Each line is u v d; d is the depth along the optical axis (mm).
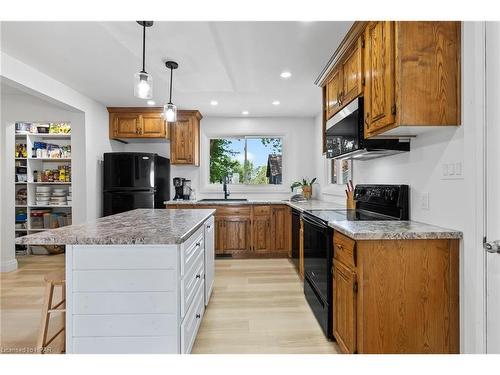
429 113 1536
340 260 1801
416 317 1522
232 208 4195
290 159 4863
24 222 4398
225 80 2873
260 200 4680
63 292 1882
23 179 4363
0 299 2707
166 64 2439
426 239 1522
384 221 1929
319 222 2158
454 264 1535
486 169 1399
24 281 3184
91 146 3889
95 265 1419
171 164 4496
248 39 2092
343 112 2262
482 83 1404
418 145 1896
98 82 3230
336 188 3766
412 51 1531
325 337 2025
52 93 3111
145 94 1844
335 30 2004
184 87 3076
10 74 2580
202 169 4836
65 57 2574
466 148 1487
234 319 2295
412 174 1968
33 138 4469
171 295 1433
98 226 1735
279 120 4844
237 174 4949
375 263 1515
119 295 1424
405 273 1524
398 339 1516
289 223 4129
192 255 1788
